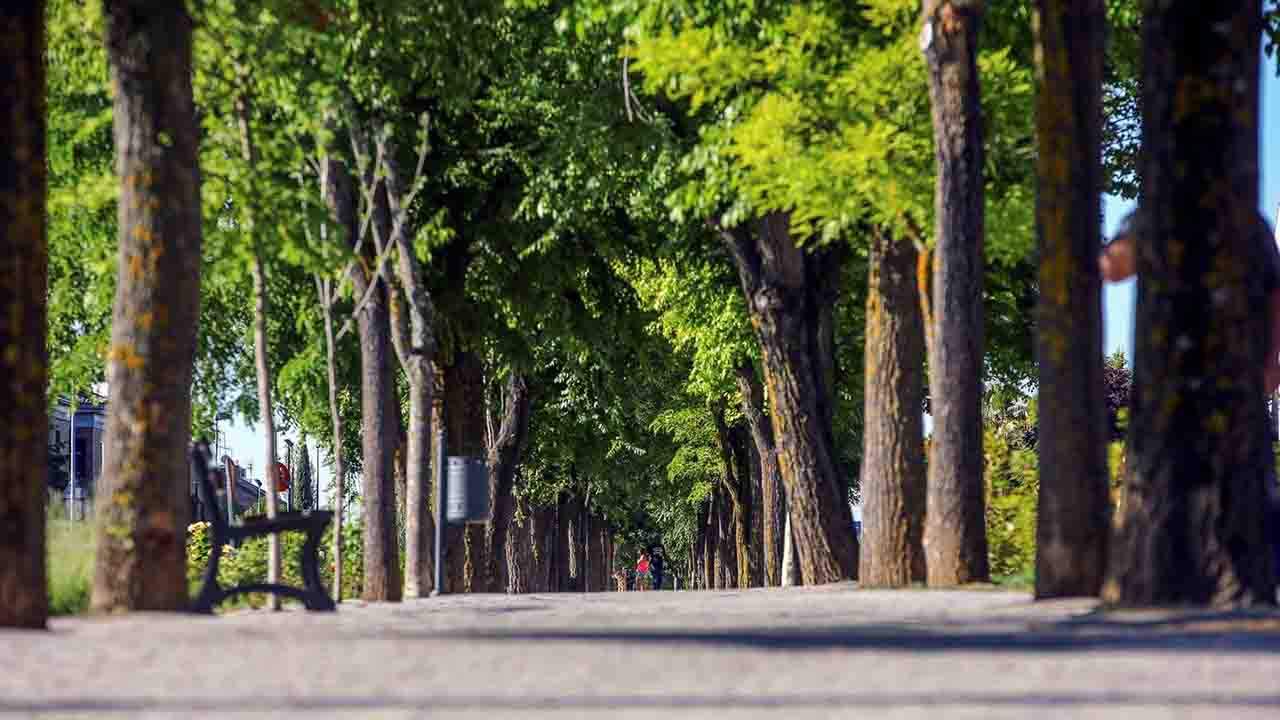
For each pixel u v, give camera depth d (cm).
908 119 3494
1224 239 1748
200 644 1454
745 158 3547
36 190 2000
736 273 5528
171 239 2464
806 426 4581
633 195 4869
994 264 5041
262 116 3900
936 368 3133
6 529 1966
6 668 1270
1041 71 2380
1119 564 1792
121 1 2462
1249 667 1164
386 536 4241
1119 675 1121
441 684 1106
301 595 2755
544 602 3666
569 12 4406
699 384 6825
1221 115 1750
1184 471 1753
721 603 3059
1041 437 2400
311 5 3394
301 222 3506
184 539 2488
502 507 6469
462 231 5222
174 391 2470
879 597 2911
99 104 4172
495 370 5875
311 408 5553
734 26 3894
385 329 4331
